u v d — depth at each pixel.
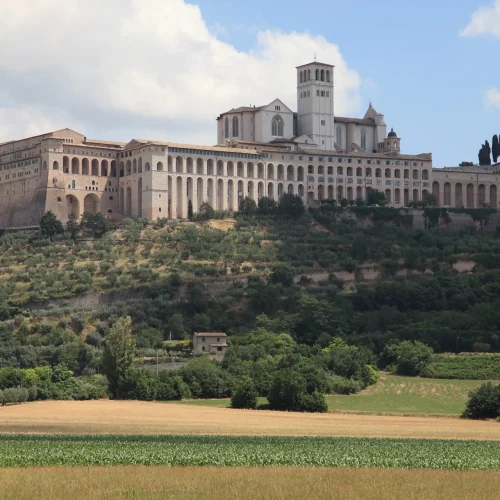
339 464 185.25
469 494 155.12
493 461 189.75
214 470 175.00
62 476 167.12
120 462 185.38
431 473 175.25
